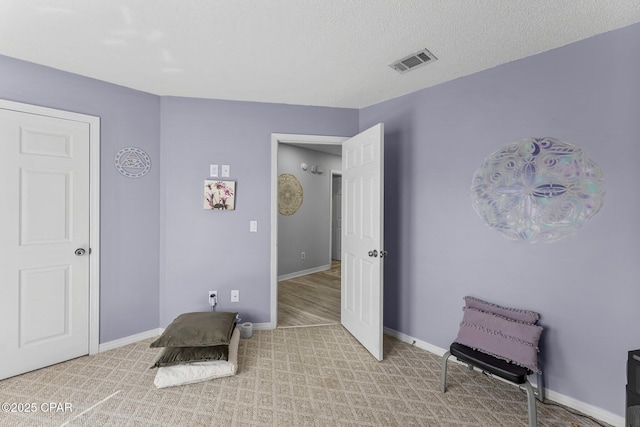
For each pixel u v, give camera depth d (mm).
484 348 1910
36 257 2211
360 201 2752
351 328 2914
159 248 2832
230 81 2504
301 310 3621
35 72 2184
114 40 1891
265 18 1672
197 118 2859
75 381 2102
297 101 2965
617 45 1724
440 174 2525
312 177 5648
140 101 2689
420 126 2666
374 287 2490
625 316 1714
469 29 1764
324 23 1716
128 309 2668
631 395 1434
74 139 2359
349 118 3178
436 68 2252
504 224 2154
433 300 2586
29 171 2170
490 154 2229
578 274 1862
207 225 2896
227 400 1916
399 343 2770
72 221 2365
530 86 2045
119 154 2584
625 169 1707
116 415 1771
